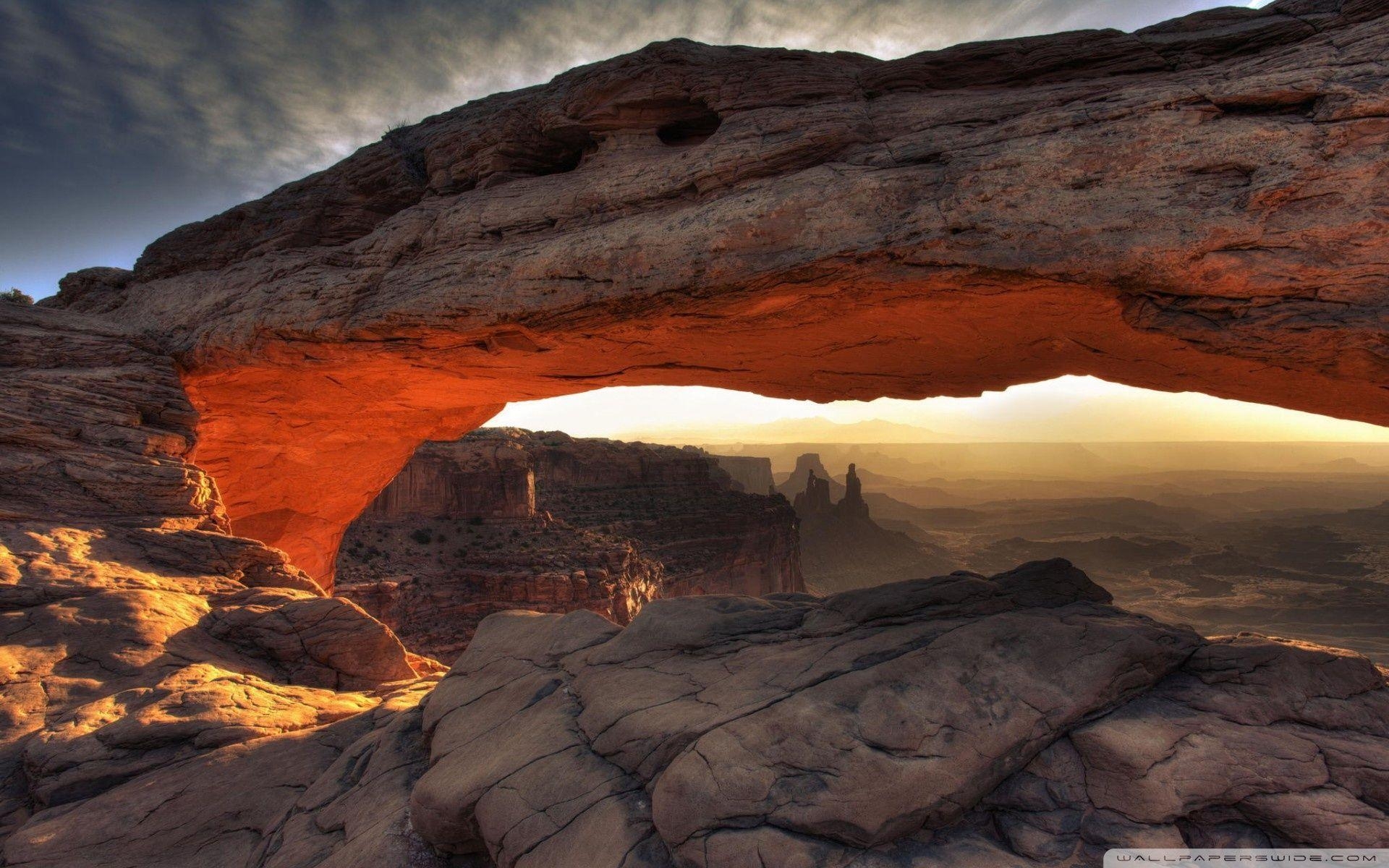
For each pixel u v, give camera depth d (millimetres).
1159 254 7781
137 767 8953
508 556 59844
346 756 8805
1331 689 6867
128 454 15438
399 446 24062
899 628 8195
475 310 12398
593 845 5691
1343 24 8539
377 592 50656
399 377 16875
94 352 16656
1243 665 7164
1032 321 9984
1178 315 8031
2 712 9703
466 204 13781
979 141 9430
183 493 15680
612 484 101938
